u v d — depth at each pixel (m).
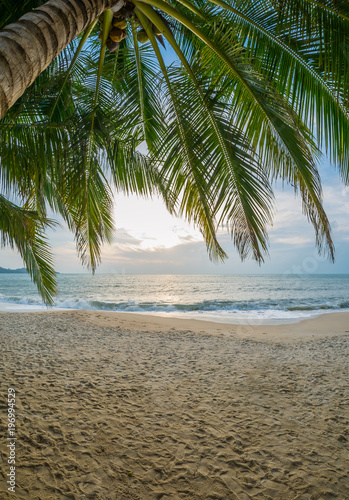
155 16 2.56
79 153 2.75
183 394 4.38
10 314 11.63
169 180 3.70
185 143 3.36
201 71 3.25
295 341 8.39
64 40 1.64
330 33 2.51
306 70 2.84
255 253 3.10
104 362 5.79
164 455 2.90
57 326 9.59
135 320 11.71
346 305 18.23
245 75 2.88
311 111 2.93
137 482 2.52
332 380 5.07
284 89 3.07
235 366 5.80
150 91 4.27
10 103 1.32
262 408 3.98
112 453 2.89
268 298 24.89
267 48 3.00
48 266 5.90
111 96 4.26
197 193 3.73
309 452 3.01
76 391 4.28
